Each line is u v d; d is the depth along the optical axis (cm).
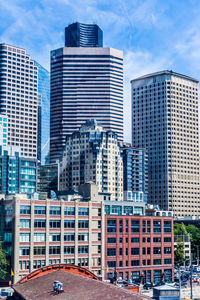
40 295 10712
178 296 12406
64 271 13162
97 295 9600
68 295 10112
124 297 9075
